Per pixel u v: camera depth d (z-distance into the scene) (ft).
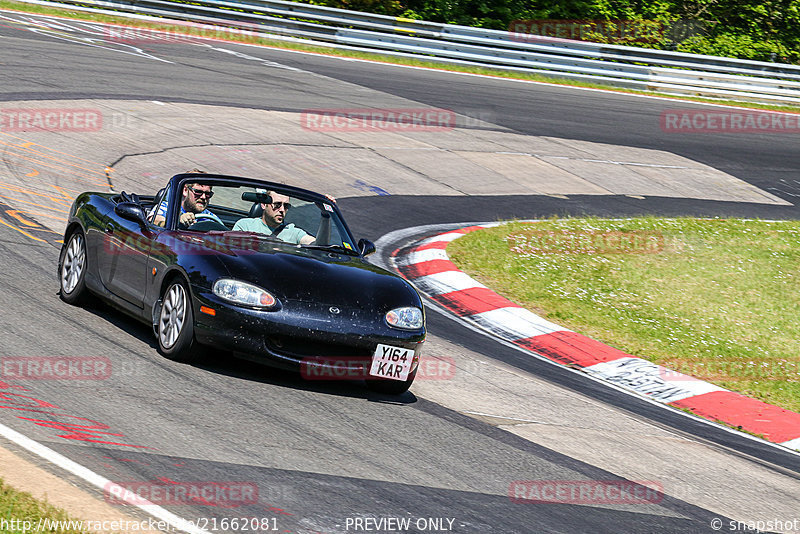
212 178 36.55
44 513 19.04
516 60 135.03
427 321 45.68
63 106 80.18
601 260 62.44
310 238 36.09
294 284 31.32
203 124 83.46
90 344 32.22
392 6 150.00
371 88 110.93
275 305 30.35
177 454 23.85
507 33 134.10
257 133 84.07
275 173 73.67
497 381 37.55
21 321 33.47
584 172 92.38
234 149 77.77
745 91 136.98
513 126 104.73
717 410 39.58
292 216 36.55
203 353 31.60
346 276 32.91
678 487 28.35
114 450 23.36
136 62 103.86
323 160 80.23
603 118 115.44
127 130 76.79
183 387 29.25
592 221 73.41
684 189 92.48
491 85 124.47
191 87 96.68
